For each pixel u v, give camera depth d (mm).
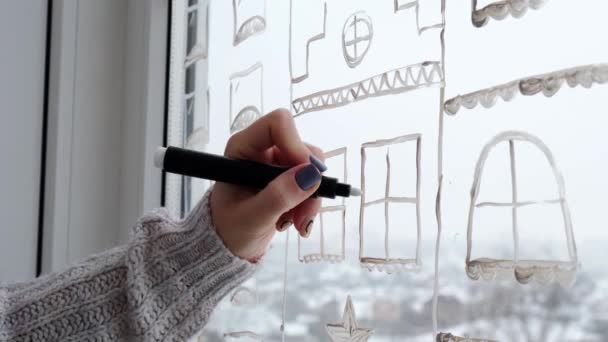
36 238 881
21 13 869
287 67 691
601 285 427
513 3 477
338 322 610
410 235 552
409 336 551
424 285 541
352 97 609
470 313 500
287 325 657
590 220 432
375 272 581
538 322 459
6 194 858
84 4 894
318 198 463
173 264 466
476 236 492
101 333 453
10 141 861
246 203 436
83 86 893
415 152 549
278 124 457
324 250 627
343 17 625
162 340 452
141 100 880
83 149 893
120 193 917
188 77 858
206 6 820
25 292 469
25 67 872
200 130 803
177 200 854
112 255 488
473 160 500
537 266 456
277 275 682
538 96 460
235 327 720
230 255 456
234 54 765
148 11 872
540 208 458
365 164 593
